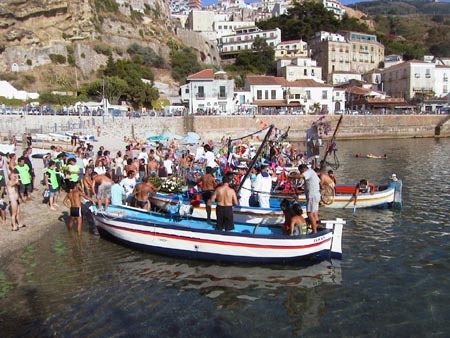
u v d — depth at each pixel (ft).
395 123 229.04
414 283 37.04
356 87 295.69
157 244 42.88
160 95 276.00
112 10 332.60
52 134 126.00
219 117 193.98
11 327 29.27
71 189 49.98
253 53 367.45
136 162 63.72
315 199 42.09
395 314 31.68
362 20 574.56
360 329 29.63
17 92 211.82
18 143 115.85
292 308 32.65
